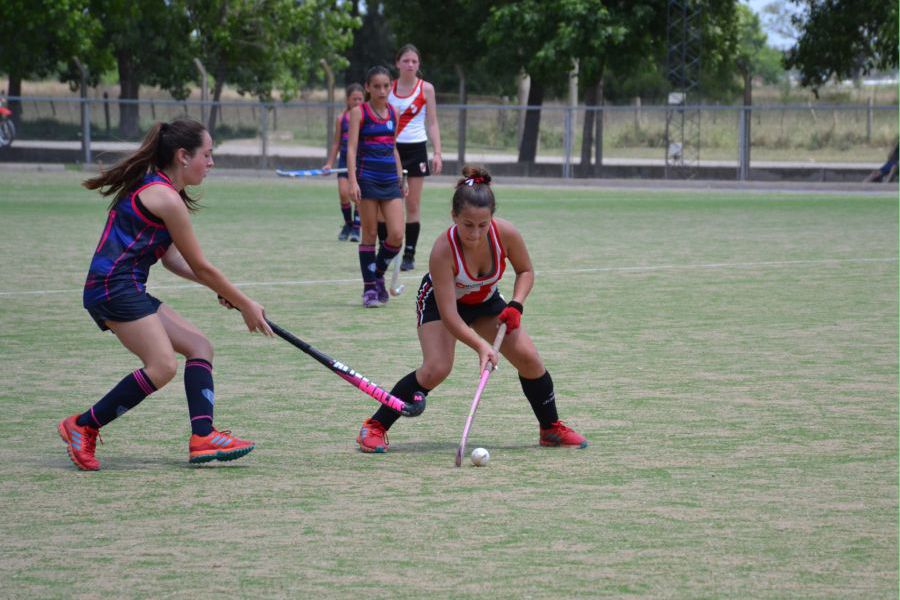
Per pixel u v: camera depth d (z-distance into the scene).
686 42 86.12
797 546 10.46
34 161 89.50
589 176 86.94
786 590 9.39
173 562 10.09
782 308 25.97
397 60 32.03
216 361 20.06
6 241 39.88
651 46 92.00
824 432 14.95
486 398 17.28
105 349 21.02
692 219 51.91
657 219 52.00
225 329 23.38
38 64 105.50
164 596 9.30
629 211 57.03
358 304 26.92
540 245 40.19
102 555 10.28
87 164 85.75
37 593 9.38
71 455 13.25
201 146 13.60
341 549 10.42
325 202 61.12
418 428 15.44
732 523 11.14
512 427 15.49
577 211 57.03
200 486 12.59
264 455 13.98
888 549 10.38
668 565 9.97
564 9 84.62
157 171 13.61
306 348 14.02
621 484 12.59
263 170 85.56
